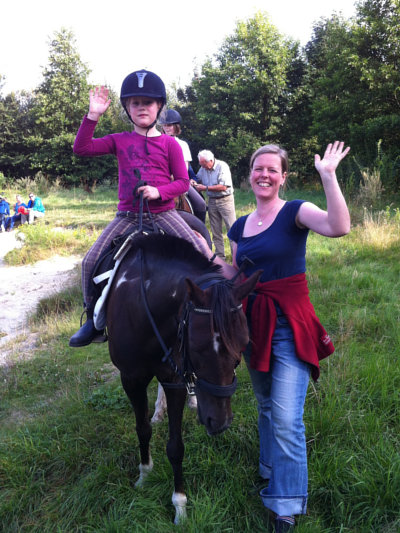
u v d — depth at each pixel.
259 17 24.41
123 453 3.11
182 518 2.35
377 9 17.17
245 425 3.15
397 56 16.84
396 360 3.76
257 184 2.46
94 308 2.86
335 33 19.69
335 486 2.46
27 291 8.60
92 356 5.16
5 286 9.02
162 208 2.94
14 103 31.23
